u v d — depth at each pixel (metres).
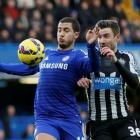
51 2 54.59
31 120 51.78
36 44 24.34
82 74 24.38
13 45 50.56
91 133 25.03
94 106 24.97
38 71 25.25
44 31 52.28
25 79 52.50
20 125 51.12
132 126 24.69
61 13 53.94
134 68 25.33
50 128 23.80
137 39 58.28
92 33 23.19
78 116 24.50
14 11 52.25
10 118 50.69
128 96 28.09
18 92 57.47
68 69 24.34
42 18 53.16
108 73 24.89
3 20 51.16
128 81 23.38
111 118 24.77
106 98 24.88
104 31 24.56
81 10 54.66
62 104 24.23
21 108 57.94
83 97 51.31
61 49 24.94
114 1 60.59
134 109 27.97
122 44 55.81
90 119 25.06
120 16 58.28
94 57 23.30
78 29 24.97
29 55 24.19
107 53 23.05
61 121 24.08
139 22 62.84
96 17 55.34
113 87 24.84
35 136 23.80
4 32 50.66
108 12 56.91
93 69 23.67
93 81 24.94
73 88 24.47
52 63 24.53
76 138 24.20
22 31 51.28
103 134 24.66
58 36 24.83
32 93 57.81
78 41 52.88
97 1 56.47
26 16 52.28
